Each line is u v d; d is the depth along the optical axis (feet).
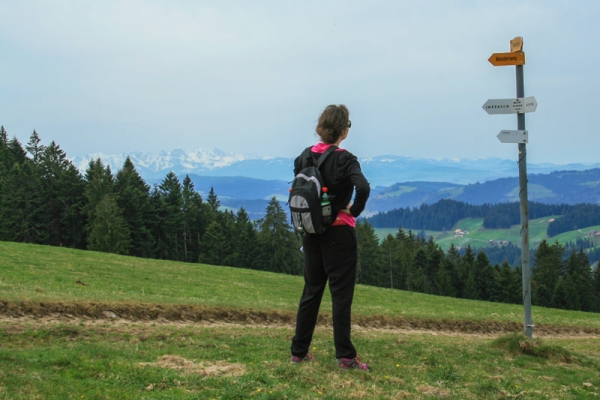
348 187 23.89
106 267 110.83
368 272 343.67
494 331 79.00
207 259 309.01
